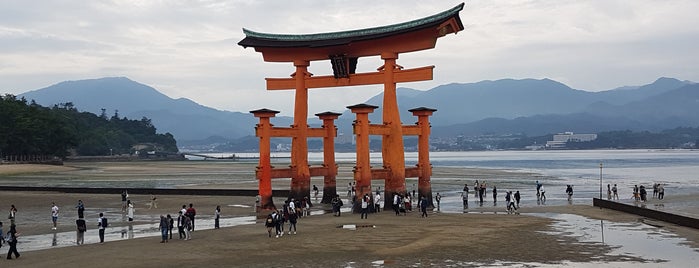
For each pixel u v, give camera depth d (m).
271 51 60.62
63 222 50.28
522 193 84.25
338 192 84.19
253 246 34.75
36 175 142.38
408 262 29.61
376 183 107.38
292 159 59.47
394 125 55.34
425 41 52.88
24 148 187.50
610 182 111.50
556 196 79.19
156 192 77.50
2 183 110.69
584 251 32.16
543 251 32.28
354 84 57.50
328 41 57.00
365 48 56.47
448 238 37.00
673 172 150.00
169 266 29.12
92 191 79.94
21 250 35.16
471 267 28.25
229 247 34.50
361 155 53.50
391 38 54.38
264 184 55.84
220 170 174.38
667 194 80.62
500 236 37.84
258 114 55.47
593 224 44.12
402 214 51.97
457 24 52.56
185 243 36.22
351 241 36.22
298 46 57.88
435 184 103.00
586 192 87.00
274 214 38.66
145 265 29.36
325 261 30.09
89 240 39.28
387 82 55.22
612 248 33.03
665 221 45.69
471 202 68.31
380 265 28.92
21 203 67.25
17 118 182.50
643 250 32.34
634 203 65.69
